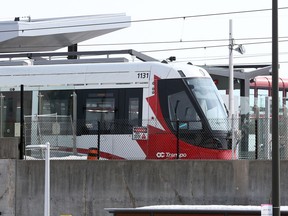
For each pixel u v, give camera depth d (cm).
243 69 9169
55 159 5431
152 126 5994
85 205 5294
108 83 6203
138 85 6116
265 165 5000
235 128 5853
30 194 5406
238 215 4053
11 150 5469
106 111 6181
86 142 6178
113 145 6078
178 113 5978
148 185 5178
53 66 6394
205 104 5991
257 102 7044
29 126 6281
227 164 5056
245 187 5022
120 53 7025
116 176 5244
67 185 5331
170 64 6097
